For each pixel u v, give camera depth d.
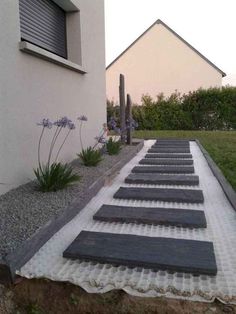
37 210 2.46
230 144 7.95
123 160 4.71
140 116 15.59
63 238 2.18
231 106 14.91
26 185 3.20
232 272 1.71
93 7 5.56
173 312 1.52
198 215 2.48
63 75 4.27
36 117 3.51
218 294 1.51
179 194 3.04
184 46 21.69
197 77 21.80
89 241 2.02
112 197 3.10
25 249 1.84
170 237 2.14
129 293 1.57
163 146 6.85
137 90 22.50
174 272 1.71
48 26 4.35
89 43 5.36
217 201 2.94
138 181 3.60
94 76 5.66
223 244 2.05
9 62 2.96
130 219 2.42
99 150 4.88
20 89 3.16
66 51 4.96
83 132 5.11
